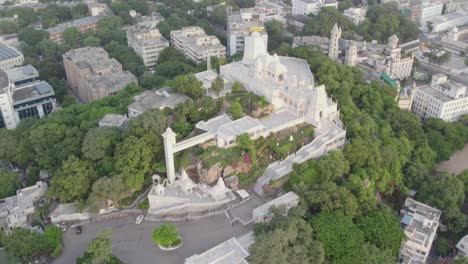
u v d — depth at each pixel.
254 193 193.88
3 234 180.62
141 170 190.62
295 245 158.88
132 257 165.50
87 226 183.88
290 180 192.62
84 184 190.75
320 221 172.62
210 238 172.25
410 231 193.38
